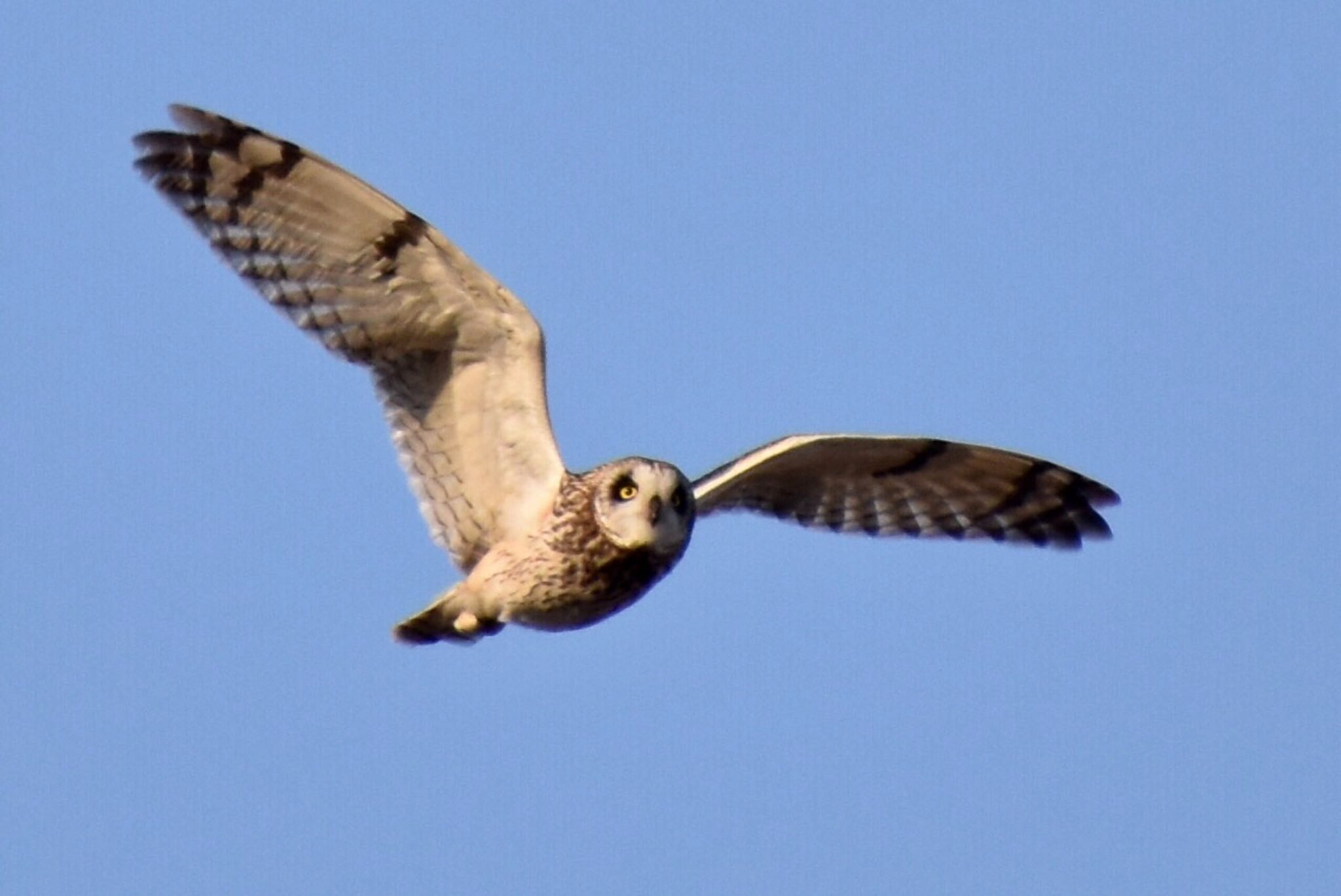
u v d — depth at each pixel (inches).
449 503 512.7
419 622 518.0
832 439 551.5
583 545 511.8
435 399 505.7
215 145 480.1
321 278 492.4
